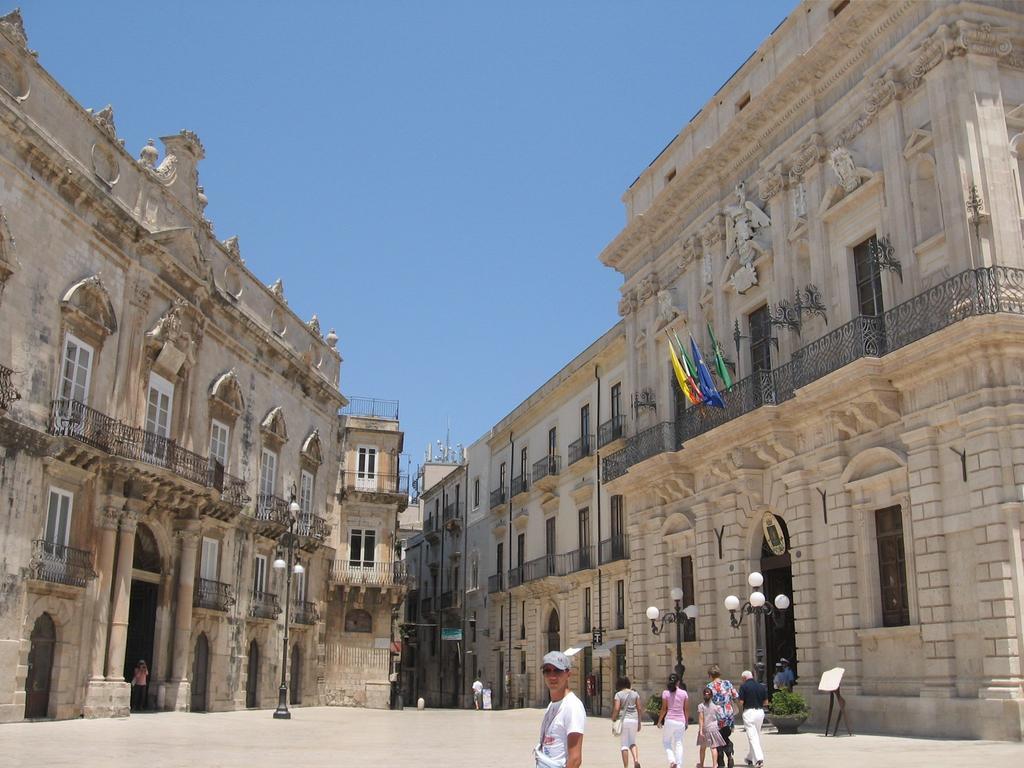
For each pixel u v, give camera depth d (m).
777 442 22.66
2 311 20.50
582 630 38.19
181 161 29.22
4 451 20.31
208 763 14.02
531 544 45.06
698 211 28.88
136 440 25.28
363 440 45.25
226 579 31.00
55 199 22.34
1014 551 16.52
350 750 17.30
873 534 20.16
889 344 19.53
